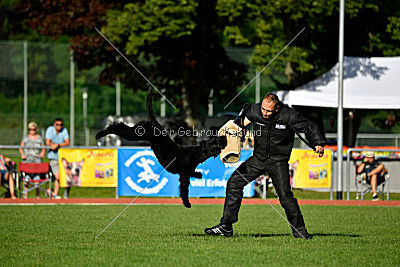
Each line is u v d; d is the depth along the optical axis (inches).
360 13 2452.0
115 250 809.5
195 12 2319.1
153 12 2261.3
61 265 712.4
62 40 5772.6
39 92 5595.5
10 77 5556.1
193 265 708.7
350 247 839.7
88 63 2775.6
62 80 5625.0
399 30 2469.2
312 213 1333.7
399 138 3353.8
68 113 5531.5
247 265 710.5
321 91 2171.5
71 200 1600.6
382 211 1382.9
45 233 983.6
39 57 5625.0
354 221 1179.3
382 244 871.1
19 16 2829.7
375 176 1696.6
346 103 2096.5
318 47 2573.8
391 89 2153.1
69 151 1632.6
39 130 4121.6
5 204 1528.1
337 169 1717.5
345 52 2576.3
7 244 863.7
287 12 2234.3
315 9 2230.6
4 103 5492.1
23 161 1653.5
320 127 2409.0
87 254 781.3
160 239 908.0
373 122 2903.5
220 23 2608.3
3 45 5526.6
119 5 2527.1
